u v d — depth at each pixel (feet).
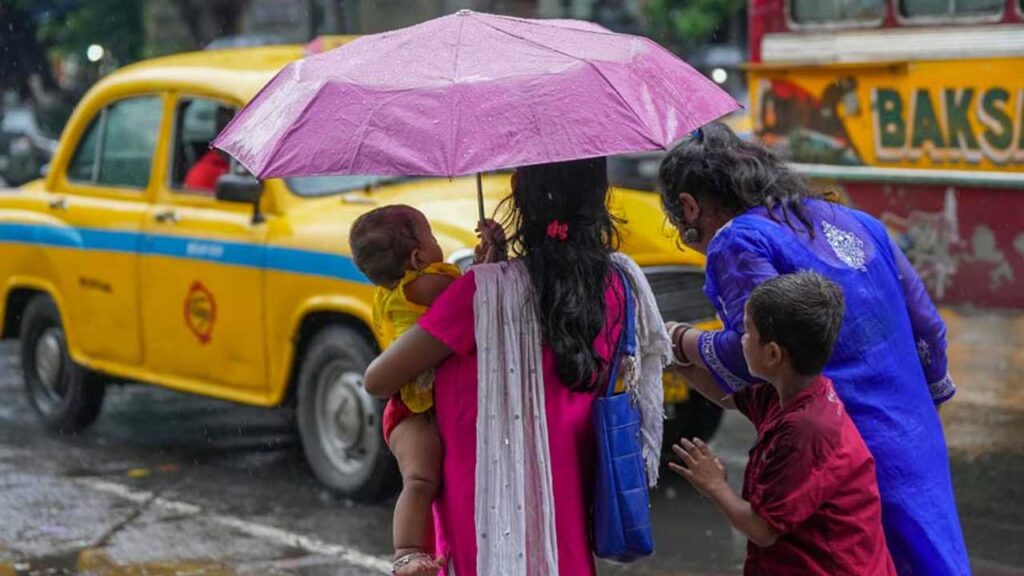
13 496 32.45
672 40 104.73
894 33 38.55
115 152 36.91
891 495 15.71
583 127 13.82
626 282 15.53
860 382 15.76
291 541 28.89
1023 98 35.96
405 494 15.35
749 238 15.67
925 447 16.01
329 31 90.12
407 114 13.87
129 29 121.29
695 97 15.01
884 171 39.04
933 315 16.92
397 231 15.78
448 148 13.57
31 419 40.52
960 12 37.04
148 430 38.91
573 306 14.79
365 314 29.55
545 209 15.07
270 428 38.78
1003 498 30.07
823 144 40.55
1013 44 36.01
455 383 15.11
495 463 14.80
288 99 14.57
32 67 122.62
